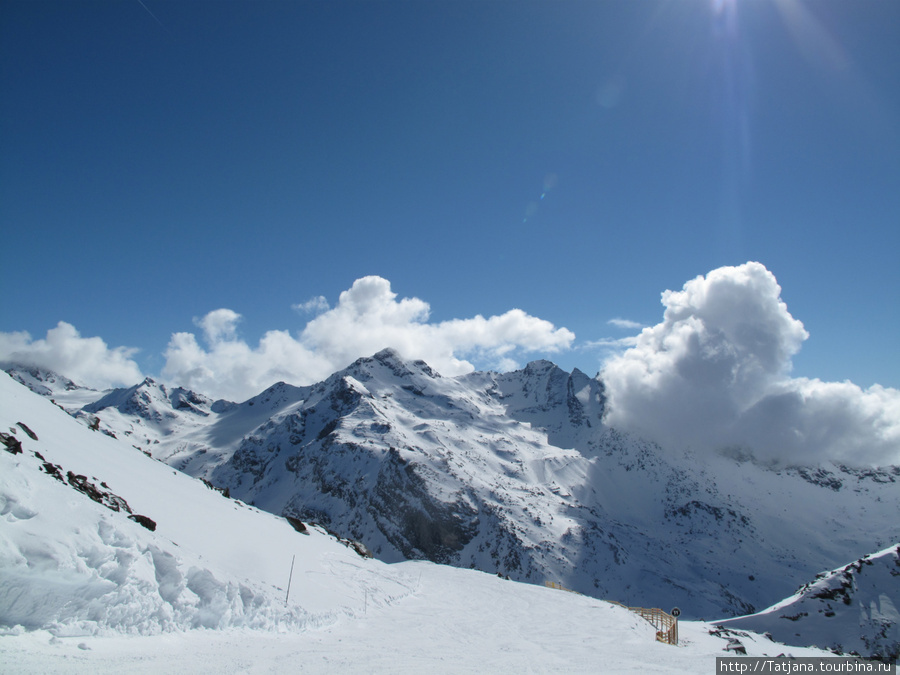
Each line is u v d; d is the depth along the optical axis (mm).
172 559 16422
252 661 14070
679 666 20438
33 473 15266
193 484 35656
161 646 13602
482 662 18703
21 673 9688
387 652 18516
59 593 12266
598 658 21516
